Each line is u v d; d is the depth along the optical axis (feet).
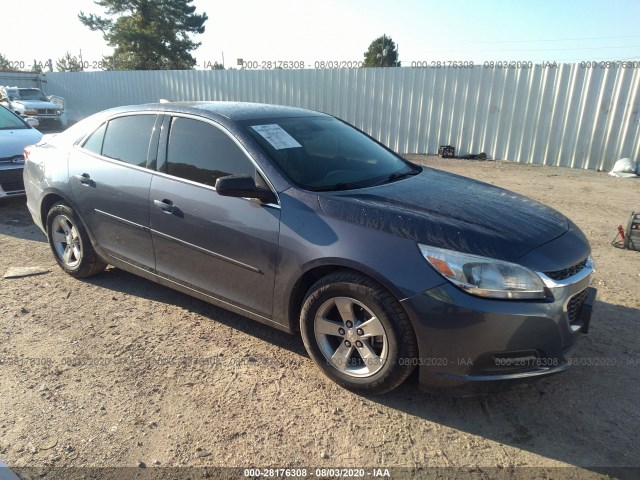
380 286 8.70
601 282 15.20
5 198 21.65
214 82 52.70
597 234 20.30
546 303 8.22
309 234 9.32
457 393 8.60
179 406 9.05
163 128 12.00
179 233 11.30
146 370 10.16
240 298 10.69
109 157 13.01
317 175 10.61
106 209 12.86
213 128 11.21
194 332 11.76
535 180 32.17
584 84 35.76
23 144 22.40
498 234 8.70
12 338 11.32
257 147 10.49
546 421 8.89
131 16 122.11
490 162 39.55
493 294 8.08
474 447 8.23
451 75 40.96
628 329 12.17
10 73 76.13
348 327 9.28
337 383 9.71
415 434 8.51
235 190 9.57
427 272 8.30
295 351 11.01
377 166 12.09
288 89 48.70
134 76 58.18
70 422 8.57
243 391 9.53
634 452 8.14
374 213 9.08
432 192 10.68
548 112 37.60
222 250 10.59
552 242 9.07
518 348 8.21
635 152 34.99
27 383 9.63
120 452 7.91
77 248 14.47
